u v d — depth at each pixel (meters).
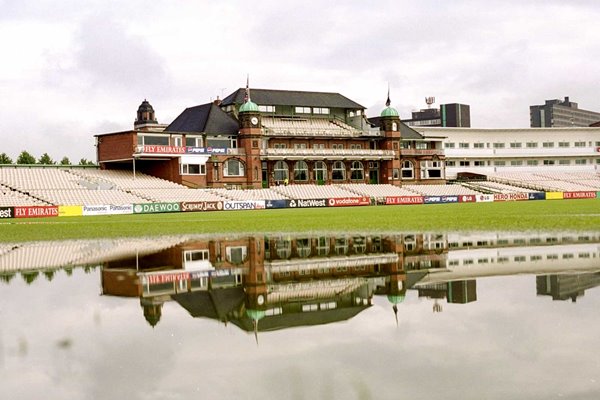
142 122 172.50
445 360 8.58
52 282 17.20
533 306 11.80
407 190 109.88
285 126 109.88
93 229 43.09
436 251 23.34
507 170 140.38
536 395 7.30
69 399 7.54
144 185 89.69
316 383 7.81
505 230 33.25
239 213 70.75
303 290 14.93
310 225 42.50
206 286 15.98
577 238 27.42
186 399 7.43
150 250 26.67
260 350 9.31
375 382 7.79
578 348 8.96
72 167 95.81
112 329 10.98
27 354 9.48
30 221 58.31
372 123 130.62
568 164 144.12
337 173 112.50
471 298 12.86
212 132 100.56
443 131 136.38
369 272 17.95
